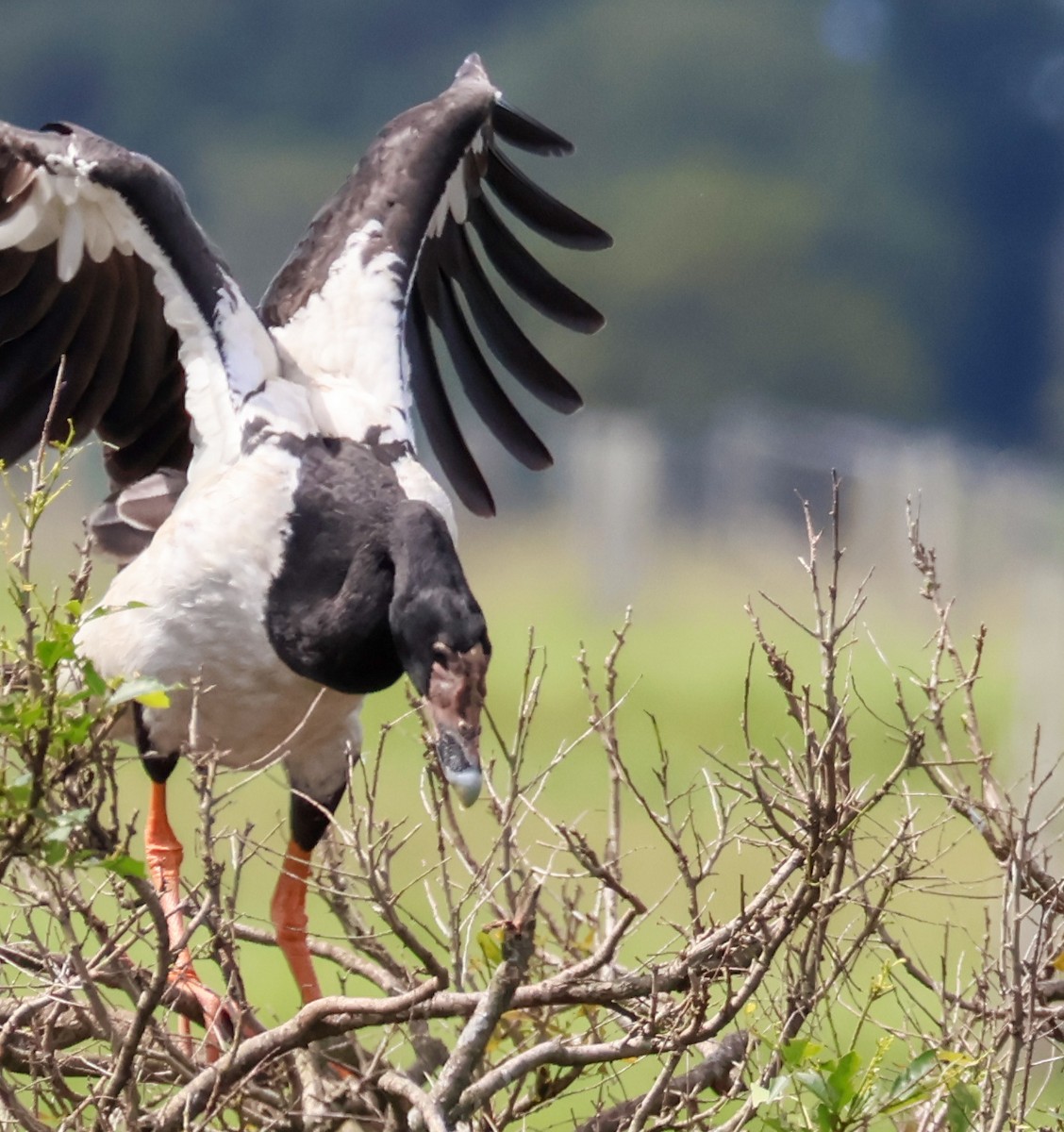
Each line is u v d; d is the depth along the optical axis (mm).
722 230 57688
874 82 64500
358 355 9945
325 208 10477
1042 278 62094
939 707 8414
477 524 39094
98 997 7266
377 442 9547
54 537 24609
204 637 9148
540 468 11320
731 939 7621
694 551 36469
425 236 10680
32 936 7789
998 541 31953
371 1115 8039
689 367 56531
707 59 63000
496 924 7348
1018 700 19625
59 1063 7824
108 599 9273
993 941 10477
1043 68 65000
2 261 9758
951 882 8664
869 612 30844
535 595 35688
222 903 8609
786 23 64625
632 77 62844
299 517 9148
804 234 59406
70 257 9609
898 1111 7414
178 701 9242
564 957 8625
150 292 9836
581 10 64500
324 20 62844
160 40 61969
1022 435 59969
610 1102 9914
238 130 61625
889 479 34875
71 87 61812
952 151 63812
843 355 57500
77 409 10172
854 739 8828
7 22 61969
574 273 56750
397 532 8906
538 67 62594
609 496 35969
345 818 11094
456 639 8641
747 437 38281
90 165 9430
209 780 7375
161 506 10086
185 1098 7492
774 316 56969
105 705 6941
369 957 9672
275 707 9297
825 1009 9078
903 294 60969
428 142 10656
